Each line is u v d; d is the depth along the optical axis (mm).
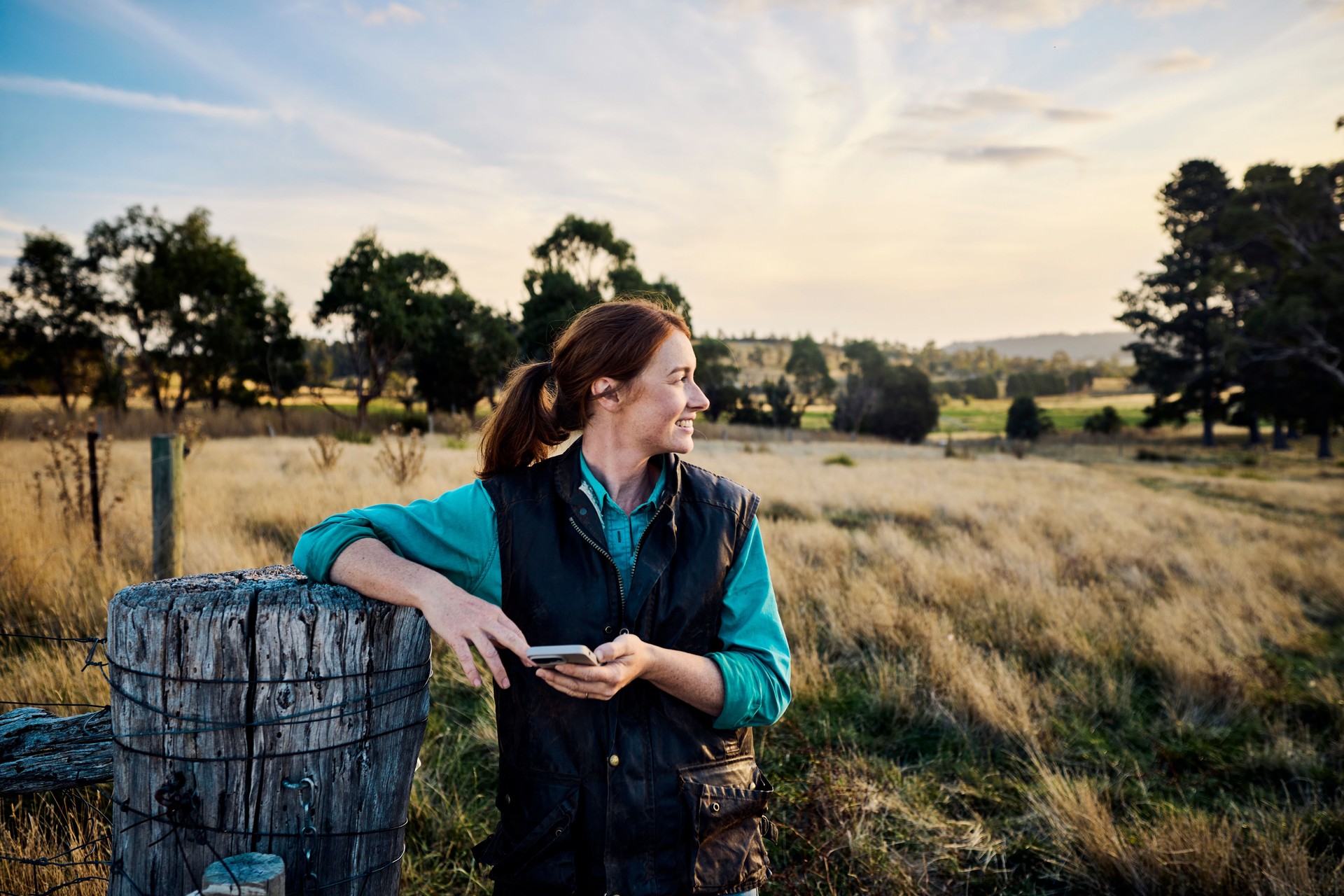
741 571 1247
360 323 37562
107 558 4738
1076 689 4016
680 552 1182
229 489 8172
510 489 1171
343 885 1099
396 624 1096
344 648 1058
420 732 1168
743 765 1214
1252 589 6188
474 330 42094
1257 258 46562
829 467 17734
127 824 1077
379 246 38000
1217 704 3990
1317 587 6707
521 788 1121
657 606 1145
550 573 1126
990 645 4574
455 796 2713
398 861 1177
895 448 37594
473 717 3311
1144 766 3350
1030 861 2611
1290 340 38156
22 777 1317
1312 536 9289
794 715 3564
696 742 1151
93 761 1356
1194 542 8594
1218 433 63000
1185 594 5766
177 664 1030
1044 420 62281
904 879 2434
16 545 4668
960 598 5414
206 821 1051
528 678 1122
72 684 2980
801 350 69812
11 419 17109
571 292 43156
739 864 1151
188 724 1038
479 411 44688
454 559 1136
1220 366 43750
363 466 11562
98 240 35406
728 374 57812
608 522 1206
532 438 1244
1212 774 3332
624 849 1083
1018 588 5578
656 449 1203
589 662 918
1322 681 4348
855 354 59812
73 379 37875
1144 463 32406
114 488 7223
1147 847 2541
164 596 1051
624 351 1133
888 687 3805
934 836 2701
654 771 1109
